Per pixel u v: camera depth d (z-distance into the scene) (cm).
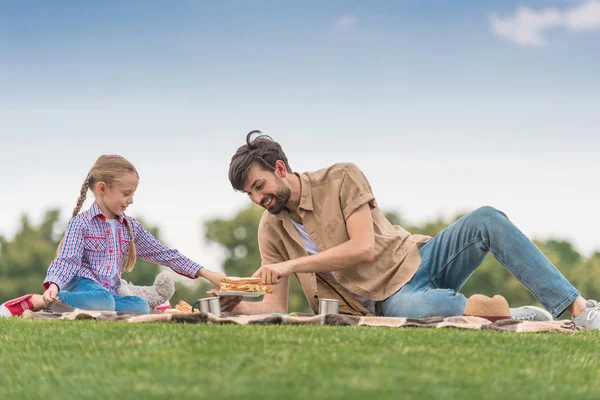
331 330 497
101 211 715
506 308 608
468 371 385
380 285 659
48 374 378
